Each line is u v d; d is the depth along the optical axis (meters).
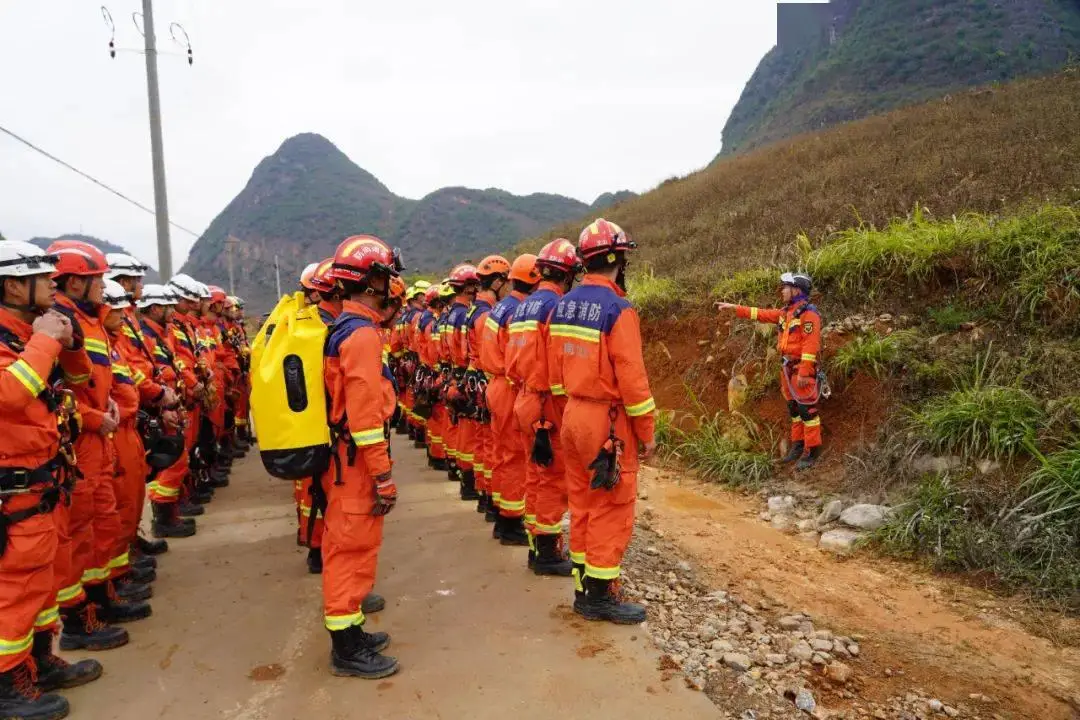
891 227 8.30
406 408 10.76
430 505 6.86
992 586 4.72
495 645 3.89
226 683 3.53
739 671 3.69
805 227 11.46
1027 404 5.62
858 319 7.47
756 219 14.12
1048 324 6.35
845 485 6.42
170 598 4.64
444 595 4.61
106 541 4.14
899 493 5.90
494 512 6.18
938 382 6.44
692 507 6.75
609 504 4.07
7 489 3.09
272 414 3.47
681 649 3.89
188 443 6.56
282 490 7.73
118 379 4.40
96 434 3.96
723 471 7.46
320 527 5.04
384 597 4.58
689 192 22.38
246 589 4.80
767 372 8.02
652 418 3.97
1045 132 12.42
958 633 4.15
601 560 4.08
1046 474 5.04
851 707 3.42
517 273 5.44
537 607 4.39
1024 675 3.71
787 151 22.69
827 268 8.16
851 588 4.82
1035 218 7.10
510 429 5.42
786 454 7.39
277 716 3.23
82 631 3.90
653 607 4.44
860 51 78.62
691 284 10.39
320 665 3.71
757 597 4.68
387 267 3.52
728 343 8.80
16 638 3.15
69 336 3.30
